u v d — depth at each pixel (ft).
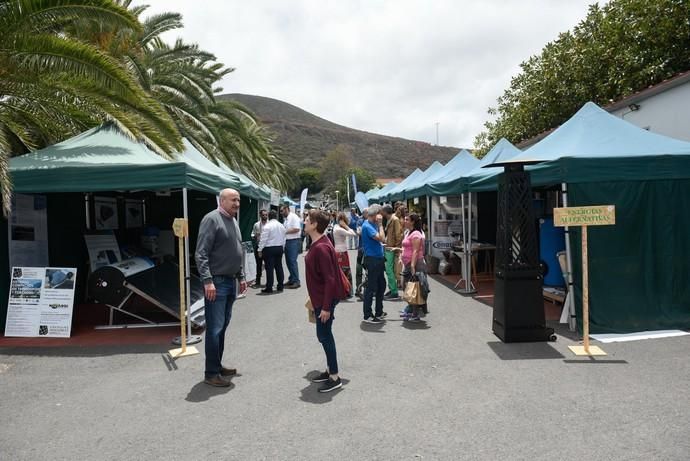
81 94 24.95
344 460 10.30
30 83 24.31
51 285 21.35
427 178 51.19
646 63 43.62
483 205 39.96
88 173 20.27
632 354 16.87
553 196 37.40
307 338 20.75
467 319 23.53
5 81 23.97
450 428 11.66
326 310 13.96
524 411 12.46
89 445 11.28
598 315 19.79
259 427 12.03
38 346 19.90
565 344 18.37
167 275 25.80
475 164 41.06
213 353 14.94
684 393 13.25
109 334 22.03
